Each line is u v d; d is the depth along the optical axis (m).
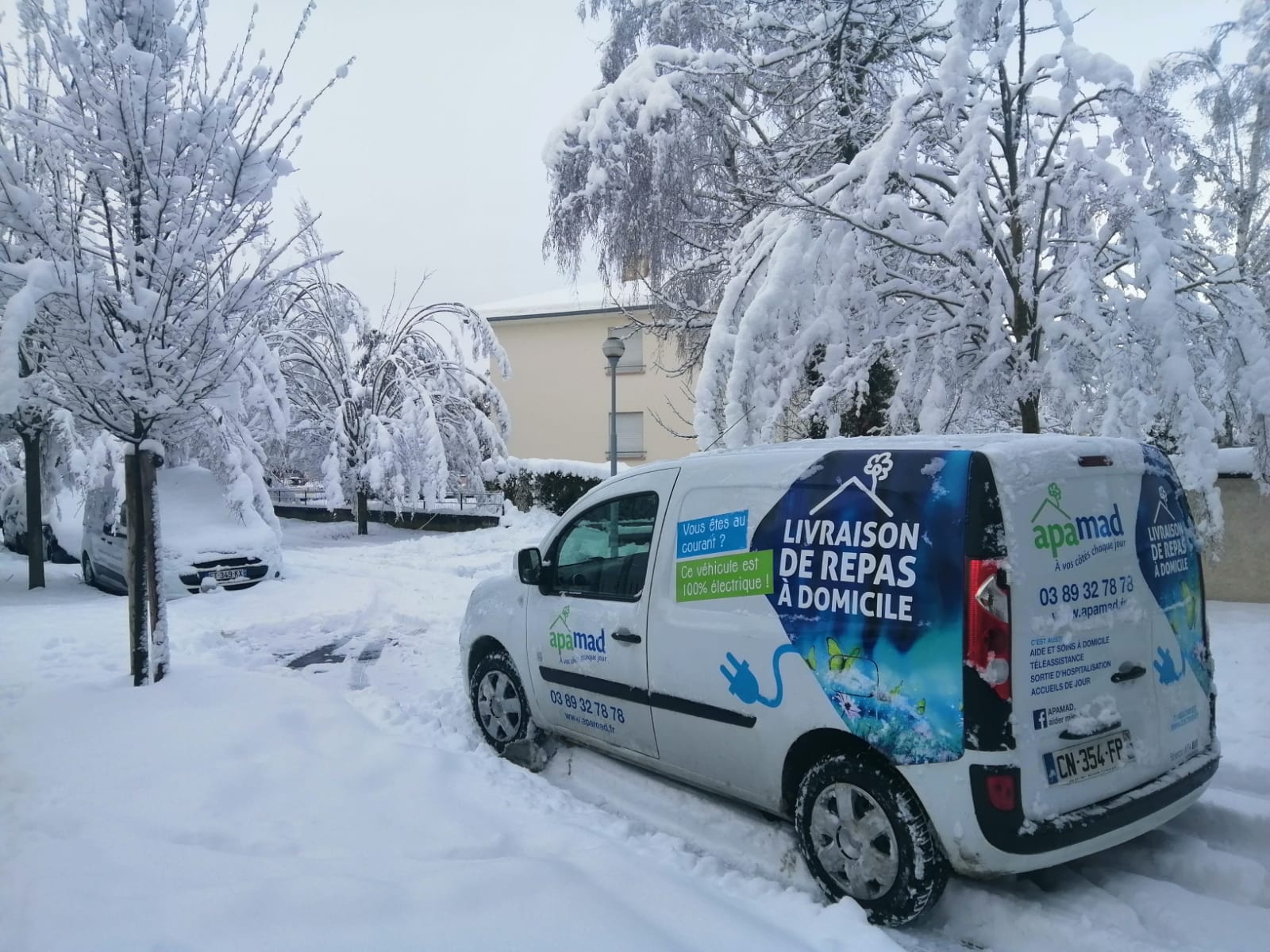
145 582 6.24
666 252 10.52
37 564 13.70
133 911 2.99
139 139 5.55
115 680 6.34
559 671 4.86
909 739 3.12
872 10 9.28
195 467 13.50
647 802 4.54
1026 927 3.30
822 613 3.46
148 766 4.49
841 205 6.91
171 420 6.25
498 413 23.70
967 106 6.61
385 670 7.66
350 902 3.03
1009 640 3.02
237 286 6.15
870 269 6.98
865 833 3.32
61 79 5.60
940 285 6.98
